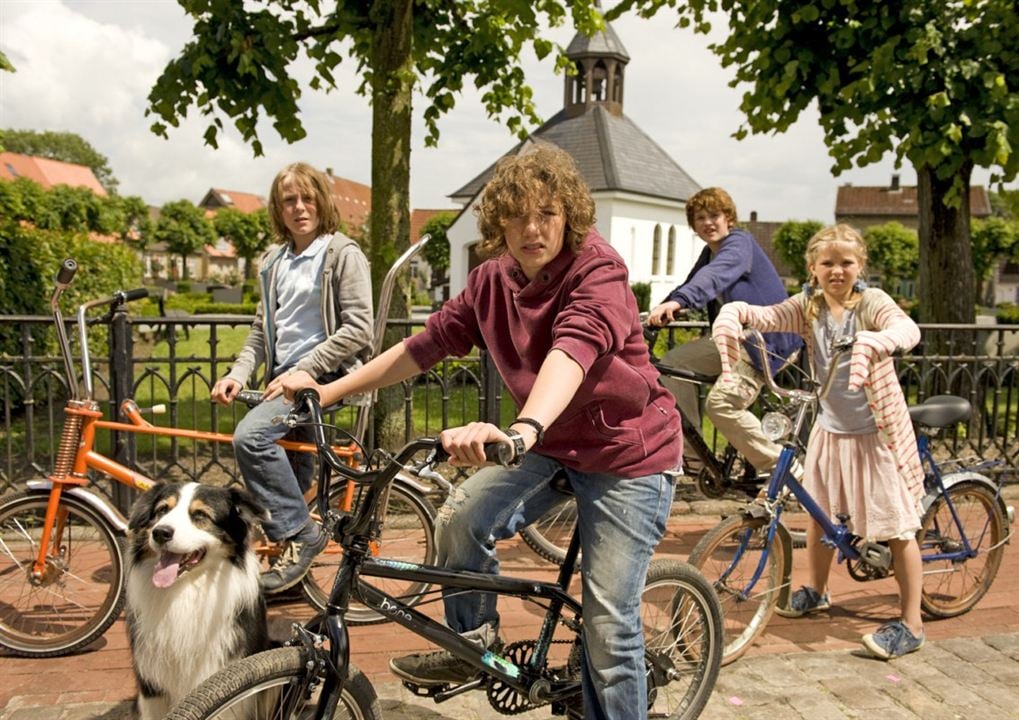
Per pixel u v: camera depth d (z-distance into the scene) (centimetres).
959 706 321
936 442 699
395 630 384
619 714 238
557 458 237
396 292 647
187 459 671
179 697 259
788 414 371
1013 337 1079
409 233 659
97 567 414
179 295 4344
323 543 357
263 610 281
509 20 717
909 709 319
